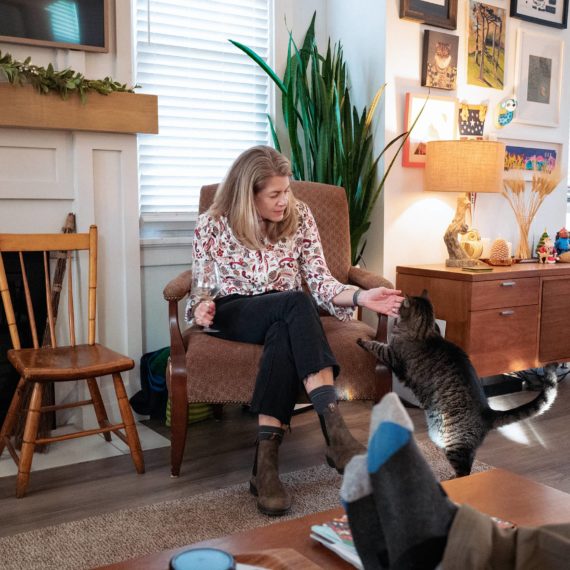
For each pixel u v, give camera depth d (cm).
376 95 273
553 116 336
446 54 291
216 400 188
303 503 175
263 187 191
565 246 313
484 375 256
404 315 189
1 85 210
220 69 286
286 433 235
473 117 303
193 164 285
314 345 164
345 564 83
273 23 296
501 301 257
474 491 104
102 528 161
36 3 228
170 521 164
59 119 221
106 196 240
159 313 274
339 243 244
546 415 257
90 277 221
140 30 266
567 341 284
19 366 185
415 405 271
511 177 321
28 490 186
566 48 338
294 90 290
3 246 207
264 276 199
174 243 272
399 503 61
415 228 295
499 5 310
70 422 248
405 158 285
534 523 93
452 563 60
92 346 216
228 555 66
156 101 239
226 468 203
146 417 256
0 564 144
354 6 293
